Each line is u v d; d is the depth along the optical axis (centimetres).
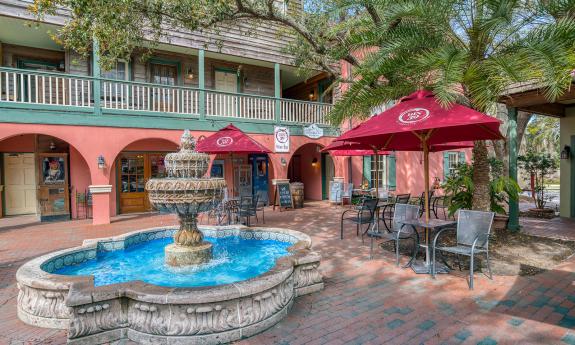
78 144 876
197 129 1052
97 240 546
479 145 615
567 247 580
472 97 515
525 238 648
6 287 440
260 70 1395
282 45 1257
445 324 321
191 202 457
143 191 1145
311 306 368
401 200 792
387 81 637
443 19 505
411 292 401
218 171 1286
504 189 688
